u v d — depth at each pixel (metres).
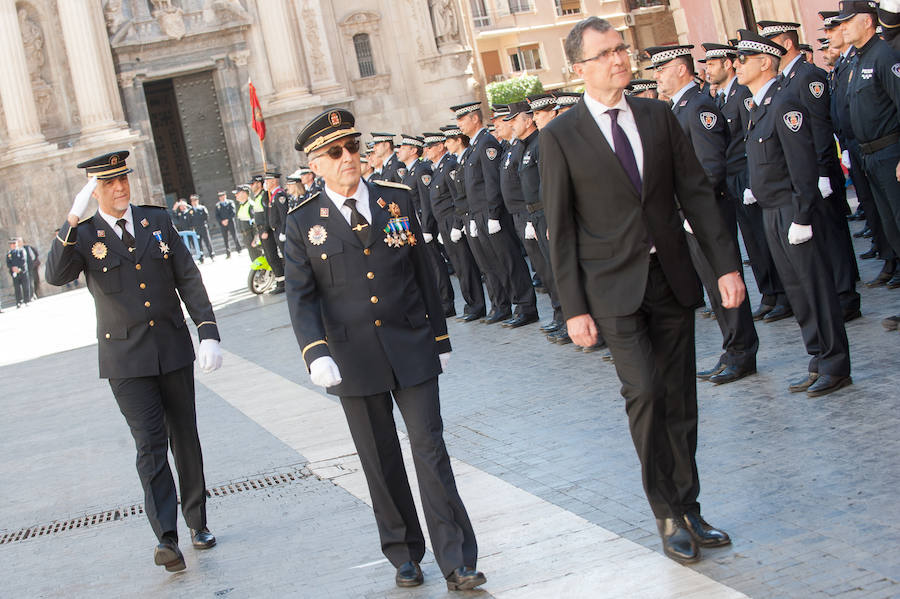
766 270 10.23
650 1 55.88
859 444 6.06
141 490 8.51
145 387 6.48
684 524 5.03
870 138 8.70
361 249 5.34
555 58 53.16
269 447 9.25
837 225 9.23
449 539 5.16
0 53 38.41
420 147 15.74
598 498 6.11
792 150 7.21
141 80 42.34
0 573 6.89
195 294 6.74
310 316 5.23
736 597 4.45
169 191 46.16
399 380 5.22
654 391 4.86
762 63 7.57
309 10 43.41
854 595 4.25
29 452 10.97
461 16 46.22
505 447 7.67
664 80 9.19
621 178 4.86
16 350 22.03
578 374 9.60
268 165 43.25
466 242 14.02
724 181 8.98
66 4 39.44
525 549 5.54
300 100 42.78
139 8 42.34
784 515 5.26
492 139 12.88
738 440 6.65
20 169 38.22
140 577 6.33
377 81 45.06
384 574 5.61
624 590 4.77
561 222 4.99
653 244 4.92
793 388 7.46
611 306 4.93
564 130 4.96
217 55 43.28
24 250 35.06
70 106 40.69
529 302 12.96
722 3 26.16
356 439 5.41
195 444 6.73
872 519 4.97
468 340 12.84
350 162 5.35
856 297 9.25
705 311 11.28
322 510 7.07
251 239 24.28
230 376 13.68
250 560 6.28
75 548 7.20
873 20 8.56
